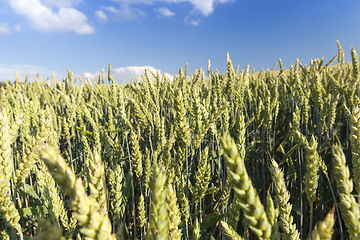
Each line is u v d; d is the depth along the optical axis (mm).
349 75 6852
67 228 1935
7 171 1389
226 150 713
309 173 1718
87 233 623
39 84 9656
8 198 1423
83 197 628
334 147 979
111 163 2801
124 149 4176
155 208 738
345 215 904
